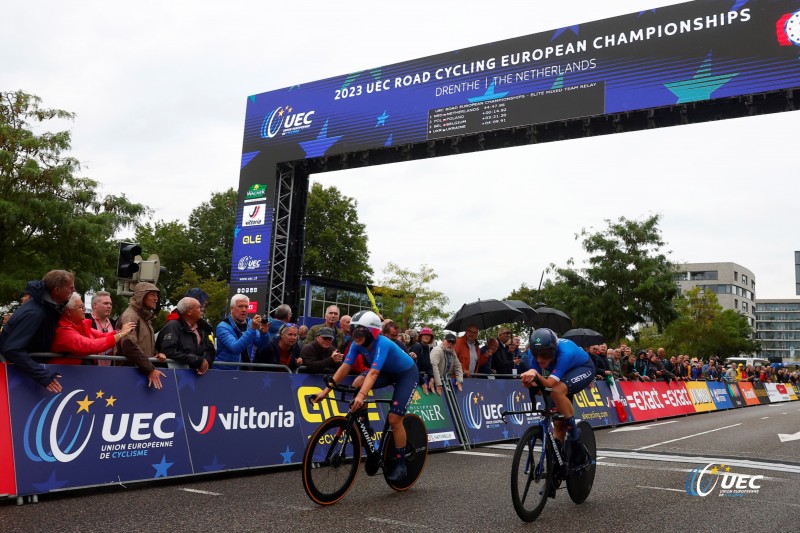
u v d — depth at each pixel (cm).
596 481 612
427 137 2164
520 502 435
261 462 624
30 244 2112
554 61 2003
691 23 1834
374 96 2278
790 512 484
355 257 4484
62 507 450
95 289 2141
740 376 3002
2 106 2117
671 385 1647
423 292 3638
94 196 2217
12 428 466
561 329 1327
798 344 15100
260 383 648
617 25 1933
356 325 509
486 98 2088
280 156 2430
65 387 499
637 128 1955
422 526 425
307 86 2419
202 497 497
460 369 915
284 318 816
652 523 446
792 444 949
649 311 3188
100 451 511
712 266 11331
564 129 2023
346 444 501
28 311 474
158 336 587
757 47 1745
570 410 483
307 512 455
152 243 4684
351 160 2367
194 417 582
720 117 1845
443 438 846
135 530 394
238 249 2445
